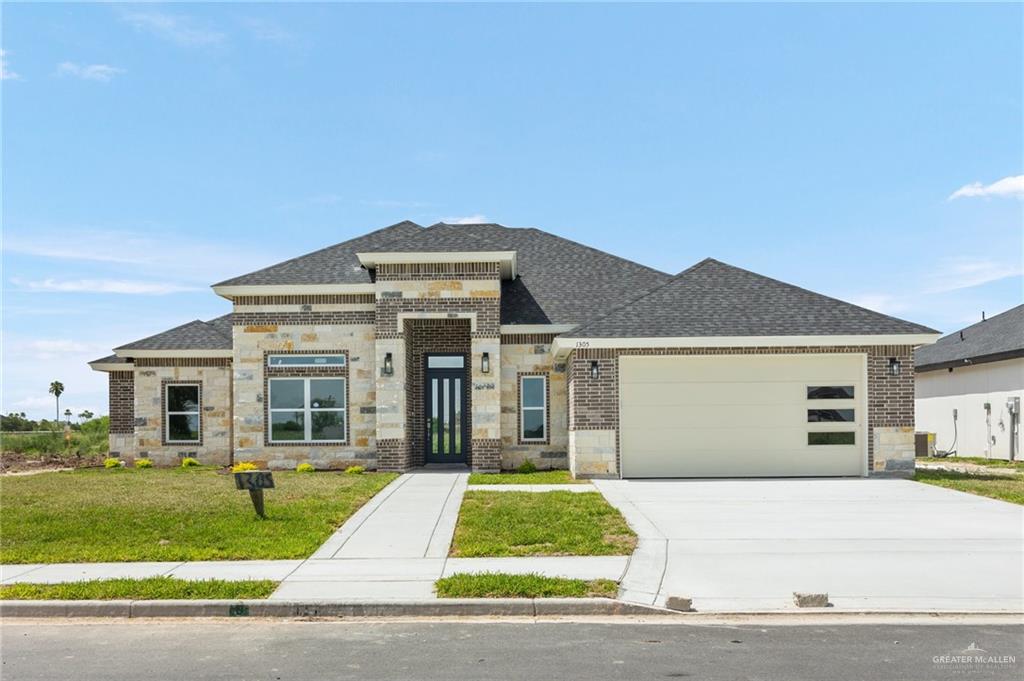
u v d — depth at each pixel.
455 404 23.61
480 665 7.16
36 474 22.33
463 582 9.48
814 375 19.84
